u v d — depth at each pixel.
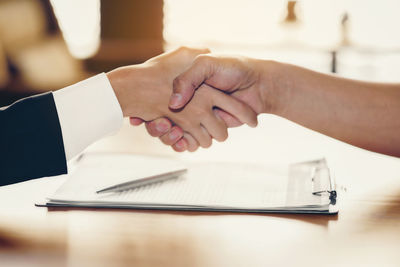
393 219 0.67
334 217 0.68
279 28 4.09
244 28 4.19
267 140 1.27
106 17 4.13
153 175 0.83
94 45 4.08
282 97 1.07
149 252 0.56
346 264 0.52
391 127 1.01
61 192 0.77
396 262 0.53
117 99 1.05
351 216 0.68
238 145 1.22
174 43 4.14
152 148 1.19
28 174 0.77
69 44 4.02
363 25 3.94
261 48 3.74
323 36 3.99
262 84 1.08
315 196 0.74
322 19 3.99
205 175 0.89
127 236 0.61
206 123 1.14
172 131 1.14
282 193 0.77
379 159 1.04
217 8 4.20
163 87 1.11
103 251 0.56
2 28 3.47
